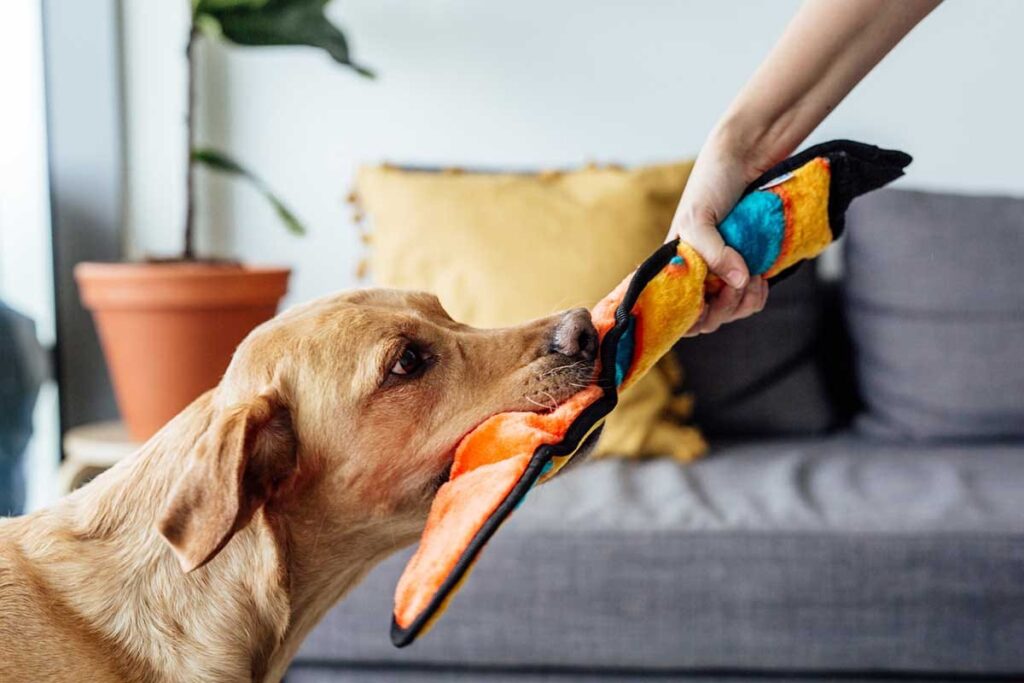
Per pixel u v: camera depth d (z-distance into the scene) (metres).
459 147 2.78
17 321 2.60
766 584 1.83
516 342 1.26
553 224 2.27
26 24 2.70
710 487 2.04
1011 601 1.80
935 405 2.39
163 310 2.22
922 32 2.70
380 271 2.33
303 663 1.95
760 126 1.33
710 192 1.30
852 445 2.38
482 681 1.91
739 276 1.25
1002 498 1.94
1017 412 2.35
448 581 0.99
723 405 2.48
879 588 1.82
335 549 1.24
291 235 2.80
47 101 2.72
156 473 1.21
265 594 1.17
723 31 2.72
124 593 1.16
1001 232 2.45
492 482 1.04
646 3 2.73
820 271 2.77
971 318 2.41
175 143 2.77
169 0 2.72
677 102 2.75
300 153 2.78
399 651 1.90
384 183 2.42
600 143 2.77
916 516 1.87
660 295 1.21
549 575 1.86
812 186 1.26
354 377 1.19
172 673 1.15
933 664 1.83
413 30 2.75
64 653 1.10
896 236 2.48
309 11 2.35
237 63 2.76
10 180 2.73
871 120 2.73
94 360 2.79
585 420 1.11
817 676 1.88
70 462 2.30
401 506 1.22
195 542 1.04
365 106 2.77
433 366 1.22
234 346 2.30
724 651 1.85
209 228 2.80
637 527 1.86
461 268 2.24
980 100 2.71
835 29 1.29
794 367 2.52
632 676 1.90
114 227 2.74
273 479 1.18
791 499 1.95
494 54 2.76
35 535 1.20
